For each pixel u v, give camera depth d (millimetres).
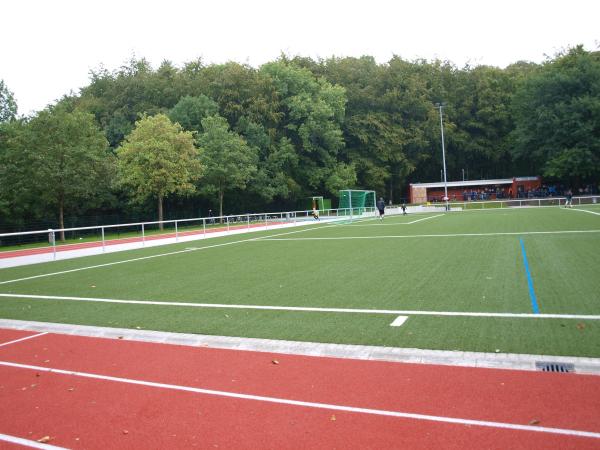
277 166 54125
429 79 76062
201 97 53094
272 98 57469
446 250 16516
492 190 71938
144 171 40375
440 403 4887
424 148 72500
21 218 39938
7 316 9797
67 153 35562
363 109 69562
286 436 4422
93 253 21703
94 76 66375
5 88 51500
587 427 4293
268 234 29062
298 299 10023
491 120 74438
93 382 5996
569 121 61750
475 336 6875
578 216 30281
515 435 4219
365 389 5328
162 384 5816
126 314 9461
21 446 4539
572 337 6586
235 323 8352
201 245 23578
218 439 4445
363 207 52281
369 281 11609
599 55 70312
